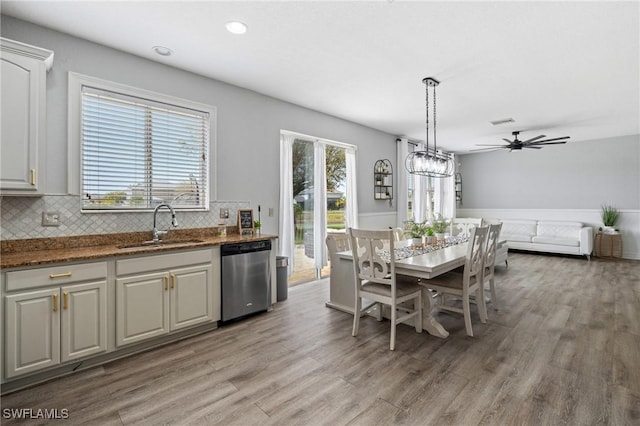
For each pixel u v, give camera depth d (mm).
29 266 1971
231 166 3643
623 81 3492
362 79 3461
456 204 8422
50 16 2322
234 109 3666
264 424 1677
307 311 3426
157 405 1831
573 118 5008
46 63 2287
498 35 2541
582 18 2295
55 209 2512
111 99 2822
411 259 2785
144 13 2285
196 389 1989
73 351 2146
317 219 4672
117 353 2385
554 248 6414
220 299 2977
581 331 2852
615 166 6426
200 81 3373
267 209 4012
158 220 3080
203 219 3396
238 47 2775
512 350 2502
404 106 4410
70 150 2584
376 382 2064
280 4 2172
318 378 2111
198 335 2803
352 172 5223
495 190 8070
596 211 6660
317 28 2467
